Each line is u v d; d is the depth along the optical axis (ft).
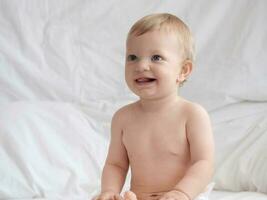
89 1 6.30
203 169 3.56
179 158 3.68
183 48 3.74
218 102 5.88
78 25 6.32
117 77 6.29
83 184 5.40
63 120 5.91
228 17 6.02
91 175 5.52
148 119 3.78
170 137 3.69
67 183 5.36
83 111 6.21
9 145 5.41
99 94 6.30
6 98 6.30
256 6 5.91
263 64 5.82
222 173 5.43
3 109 5.75
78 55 6.32
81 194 5.31
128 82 3.69
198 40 6.06
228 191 5.41
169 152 3.68
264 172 5.21
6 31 6.31
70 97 6.31
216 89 5.92
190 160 3.70
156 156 3.70
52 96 6.33
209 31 6.07
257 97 5.79
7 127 5.52
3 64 6.30
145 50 3.61
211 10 6.07
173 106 3.76
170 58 3.63
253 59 5.86
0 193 5.15
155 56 3.61
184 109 3.73
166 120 3.73
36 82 6.32
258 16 5.90
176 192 3.42
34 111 5.84
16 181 5.23
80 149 5.71
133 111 3.88
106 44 6.31
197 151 3.64
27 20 6.30
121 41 6.28
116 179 3.86
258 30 5.89
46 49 6.32
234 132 5.63
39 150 5.51
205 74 6.01
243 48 5.91
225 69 5.95
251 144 5.45
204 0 6.10
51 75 6.31
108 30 6.31
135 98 6.20
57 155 5.53
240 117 5.73
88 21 6.31
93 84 6.31
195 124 3.67
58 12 6.33
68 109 6.07
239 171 5.34
